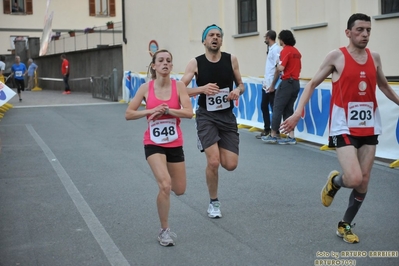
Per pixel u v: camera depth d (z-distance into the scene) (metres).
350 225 6.81
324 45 17.75
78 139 15.29
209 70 7.69
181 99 6.87
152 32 29.28
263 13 20.53
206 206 8.45
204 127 7.68
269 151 13.05
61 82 43.78
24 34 57.12
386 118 11.31
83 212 8.18
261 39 20.78
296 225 7.44
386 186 9.48
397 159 11.11
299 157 12.28
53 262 6.21
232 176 10.48
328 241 6.78
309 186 9.63
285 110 13.99
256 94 16.22
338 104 6.47
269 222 7.60
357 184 6.29
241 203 8.60
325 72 6.51
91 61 38.22
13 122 19.45
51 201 8.83
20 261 6.25
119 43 37.50
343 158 6.40
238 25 22.38
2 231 7.33
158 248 6.64
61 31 57.59
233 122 7.81
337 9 17.06
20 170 11.23
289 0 19.17
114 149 13.58
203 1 24.47
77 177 10.52
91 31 40.91
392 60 15.52
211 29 7.66
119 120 19.62
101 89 30.19
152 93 6.84
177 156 6.90
